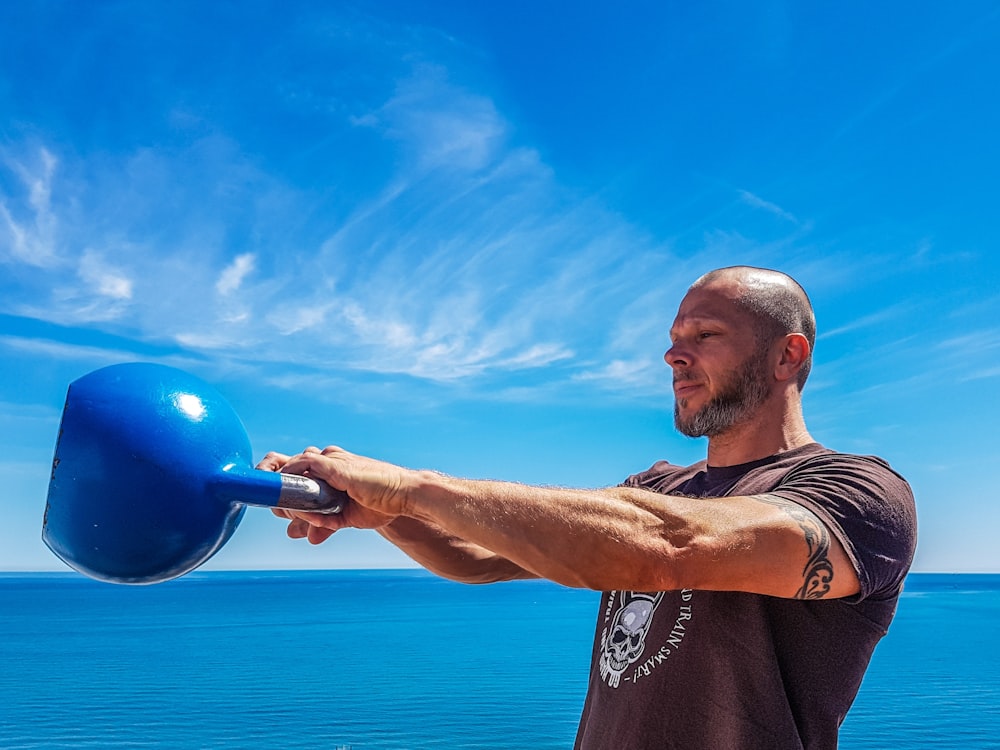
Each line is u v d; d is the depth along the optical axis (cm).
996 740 1948
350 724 2247
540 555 146
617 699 178
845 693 166
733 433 198
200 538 152
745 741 161
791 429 196
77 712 2462
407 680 2991
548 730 2138
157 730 2188
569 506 148
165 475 147
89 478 147
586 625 5406
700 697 165
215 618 6256
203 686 2923
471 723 2236
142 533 148
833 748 165
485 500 149
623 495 152
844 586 158
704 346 197
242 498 152
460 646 4097
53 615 6762
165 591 12212
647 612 179
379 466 157
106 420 149
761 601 166
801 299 201
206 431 153
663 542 148
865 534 160
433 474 156
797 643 164
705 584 151
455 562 217
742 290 197
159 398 153
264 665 3453
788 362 196
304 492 154
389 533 214
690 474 217
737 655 165
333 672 3222
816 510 159
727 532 151
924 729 2080
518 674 3133
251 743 2016
